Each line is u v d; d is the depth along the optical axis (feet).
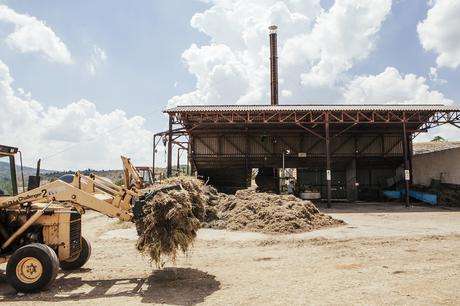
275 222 49.42
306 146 114.83
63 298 21.61
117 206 25.11
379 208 87.66
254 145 114.11
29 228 25.21
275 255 34.04
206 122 104.83
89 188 26.17
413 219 63.57
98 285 24.53
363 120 106.42
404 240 40.98
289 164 117.19
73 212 26.35
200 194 26.76
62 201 25.00
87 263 31.55
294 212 52.11
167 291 22.88
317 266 28.99
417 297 20.29
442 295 20.61
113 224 58.70
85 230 55.36
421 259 30.86
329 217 56.65
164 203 23.53
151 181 80.48
